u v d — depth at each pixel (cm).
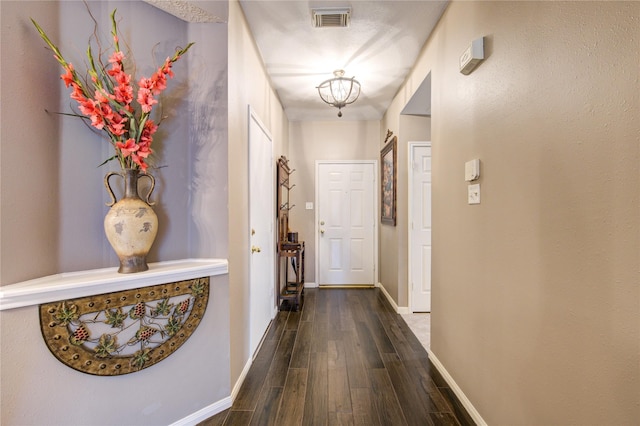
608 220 80
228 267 161
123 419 129
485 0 140
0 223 105
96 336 121
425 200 314
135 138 127
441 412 157
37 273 116
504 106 126
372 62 253
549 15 100
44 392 111
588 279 87
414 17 195
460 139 167
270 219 286
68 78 110
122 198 132
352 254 419
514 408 121
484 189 142
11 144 108
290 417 153
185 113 159
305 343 240
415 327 273
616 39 78
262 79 250
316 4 183
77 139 129
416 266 314
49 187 120
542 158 104
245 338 196
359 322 286
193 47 159
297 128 417
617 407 79
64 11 126
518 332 118
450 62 180
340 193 418
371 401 166
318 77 279
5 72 106
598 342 84
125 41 142
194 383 150
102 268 136
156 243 152
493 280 135
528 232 112
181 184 159
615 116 78
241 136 189
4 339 103
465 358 162
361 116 401
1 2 106
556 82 97
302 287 368
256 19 198
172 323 141
